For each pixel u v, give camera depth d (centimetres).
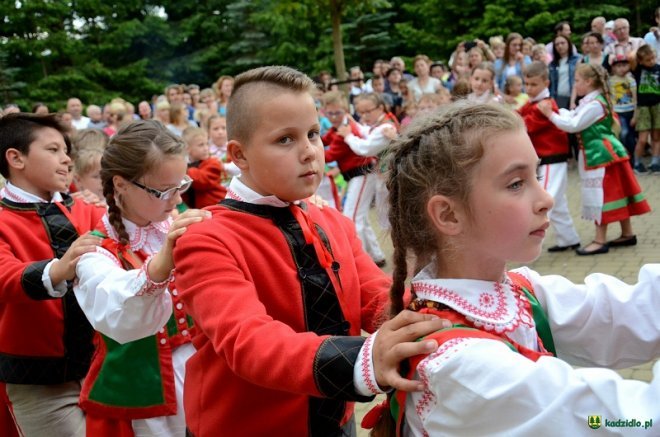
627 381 105
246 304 134
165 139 215
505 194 114
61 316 246
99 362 211
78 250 201
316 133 158
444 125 121
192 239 146
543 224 115
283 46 1839
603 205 532
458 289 121
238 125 155
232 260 144
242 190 159
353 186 586
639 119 821
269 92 151
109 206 217
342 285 163
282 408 152
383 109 646
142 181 213
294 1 1140
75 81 1859
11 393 251
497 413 103
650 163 869
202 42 2114
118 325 175
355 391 116
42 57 1867
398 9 1986
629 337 136
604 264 514
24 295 212
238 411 152
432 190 121
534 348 126
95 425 209
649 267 137
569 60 902
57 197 272
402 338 111
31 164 254
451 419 109
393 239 133
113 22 2016
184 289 145
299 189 153
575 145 945
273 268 152
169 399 209
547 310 140
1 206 255
